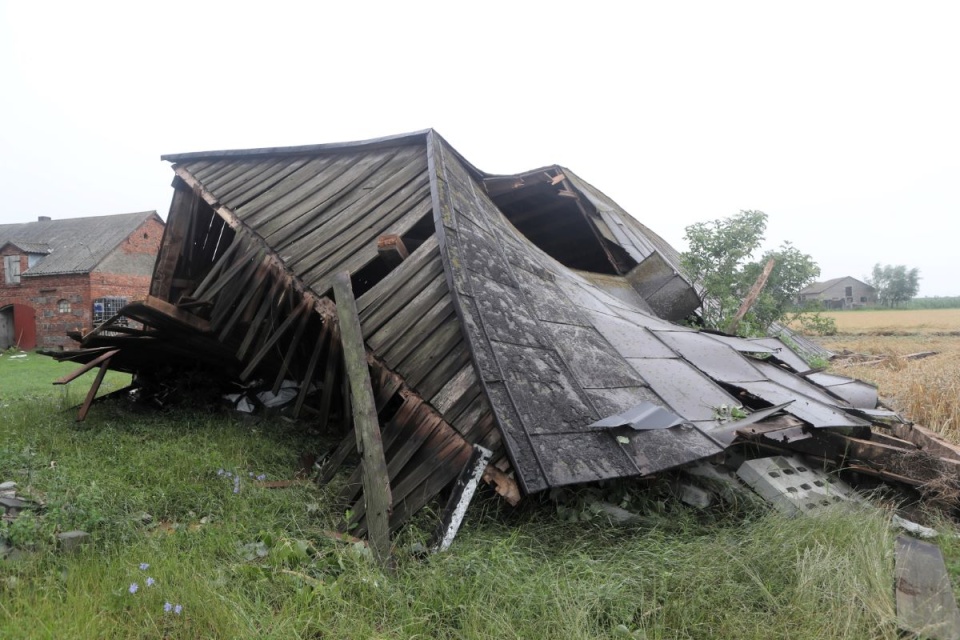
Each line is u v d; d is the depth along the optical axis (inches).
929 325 1669.5
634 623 119.9
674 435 183.8
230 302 287.1
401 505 160.2
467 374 175.3
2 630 103.5
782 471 197.2
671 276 426.9
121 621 112.8
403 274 220.5
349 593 126.6
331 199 289.4
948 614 123.0
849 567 132.2
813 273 466.9
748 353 300.0
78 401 381.4
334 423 283.1
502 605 121.9
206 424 289.9
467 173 333.1
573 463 157.9
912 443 222.8
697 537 157.5
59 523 148.3
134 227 1186.6
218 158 368.5
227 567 134.5
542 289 254.8
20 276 1136.8
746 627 115.8
